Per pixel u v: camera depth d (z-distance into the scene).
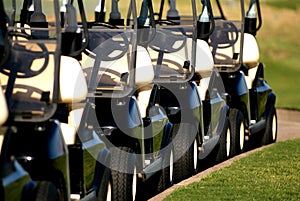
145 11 19.09
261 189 18.45
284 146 25.81
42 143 13.45
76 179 14.80
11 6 16.33
